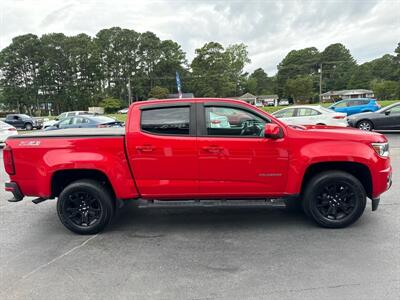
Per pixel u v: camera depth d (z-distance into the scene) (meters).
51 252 3.64
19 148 4.08
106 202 4.08
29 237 4.11
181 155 3.93
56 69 82.00
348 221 4.02
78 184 4.07
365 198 3.98
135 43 92.44
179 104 3.99
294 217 4.54
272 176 3.96
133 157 3.95
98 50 86.12
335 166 4.11
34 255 3.57
